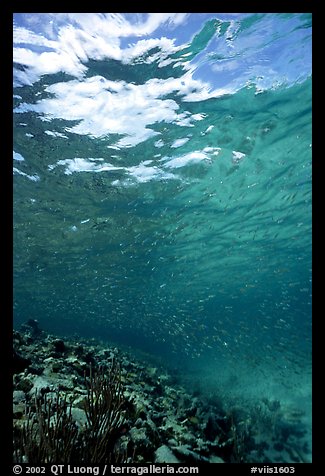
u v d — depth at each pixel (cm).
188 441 664
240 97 1088
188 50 957
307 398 1397
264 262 2739
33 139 1259
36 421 491
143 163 1399
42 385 638
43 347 991
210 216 1864
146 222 1930
